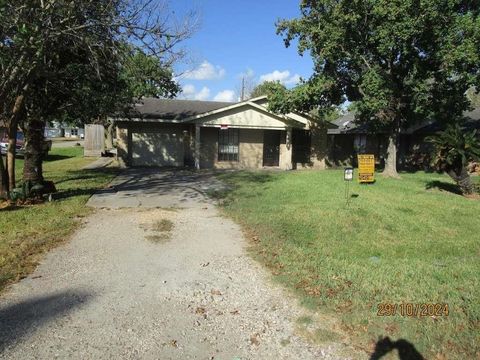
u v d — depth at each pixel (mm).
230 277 6059
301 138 26281
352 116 36438
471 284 5598
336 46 18422
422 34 16891
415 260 7074
